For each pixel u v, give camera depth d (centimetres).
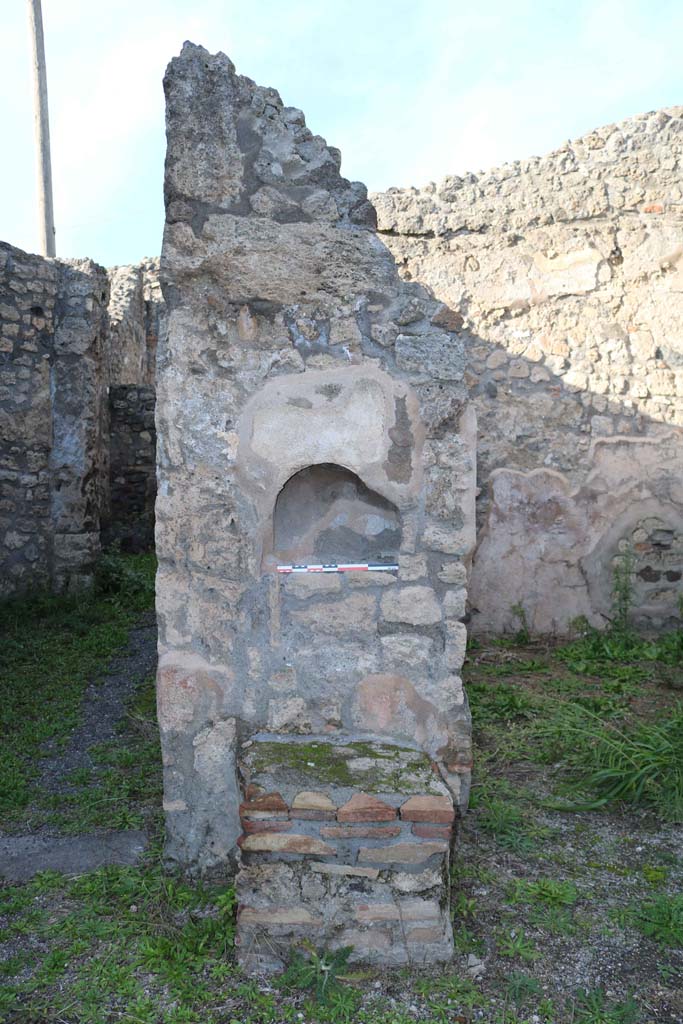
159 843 322
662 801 357
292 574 295
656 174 627
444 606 300
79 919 272
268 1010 231
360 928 252
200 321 289
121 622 718
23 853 319
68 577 805
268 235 291
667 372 637
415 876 254
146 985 243
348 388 295
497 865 312
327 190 295
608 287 641
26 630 673
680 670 561
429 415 296
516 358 655
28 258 778
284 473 293
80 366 808
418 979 246
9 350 759
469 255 662
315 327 294
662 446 641
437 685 300
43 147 1280
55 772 404
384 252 296
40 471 792
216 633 292
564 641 649
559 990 243
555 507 651
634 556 648
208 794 293
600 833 341
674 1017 233
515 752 417
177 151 284
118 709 498
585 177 638
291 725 296
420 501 298
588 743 416
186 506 290
